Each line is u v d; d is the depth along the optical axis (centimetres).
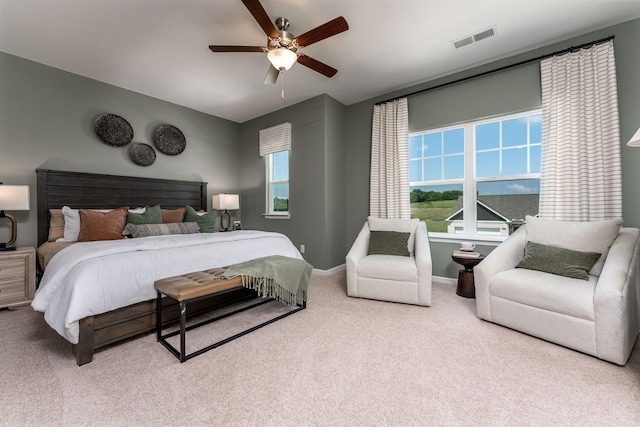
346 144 438
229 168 495
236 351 180
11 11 221
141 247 205
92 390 141
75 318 158
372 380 150
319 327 216
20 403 132
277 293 229
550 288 187
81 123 330
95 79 340
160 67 312
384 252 306
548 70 276
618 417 122
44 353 176
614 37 247
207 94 388
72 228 281
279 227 449
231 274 200
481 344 188
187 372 157
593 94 253
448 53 291
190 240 239
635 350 176
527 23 245
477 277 230
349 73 331
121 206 358
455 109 337
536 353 176
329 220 400
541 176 281
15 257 254
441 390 141
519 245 245
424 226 311
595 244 209
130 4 215
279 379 151
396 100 376
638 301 192
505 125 318
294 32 251
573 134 261
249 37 258
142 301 193
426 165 374
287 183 455
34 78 299
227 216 478
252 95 392
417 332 207
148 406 130
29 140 296
